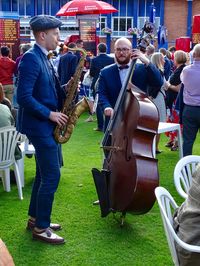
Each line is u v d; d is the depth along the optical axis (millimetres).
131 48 4391
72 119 3666
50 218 3912
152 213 4426
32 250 3627
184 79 5254
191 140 5367
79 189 5160
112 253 3588
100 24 23781
